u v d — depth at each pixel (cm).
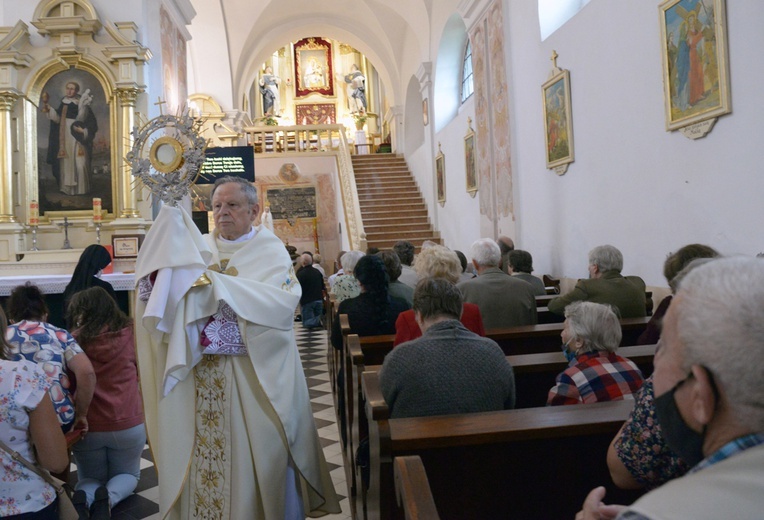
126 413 347
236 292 234
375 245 1520
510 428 183
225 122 1673
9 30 855
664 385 90
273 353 244
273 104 2616
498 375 225
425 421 193
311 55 2736
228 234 261
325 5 1798
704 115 495
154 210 884
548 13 827
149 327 222
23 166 855
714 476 68
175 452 236
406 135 1883
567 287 762
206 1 1539
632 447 134
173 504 231
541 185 845
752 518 61
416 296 249
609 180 664
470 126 1195
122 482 349
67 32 859
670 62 538
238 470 237
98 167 867
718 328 75
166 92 991
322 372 737
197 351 234
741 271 79
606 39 657
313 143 2367
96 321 339
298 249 1673
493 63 1008
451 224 1391
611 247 441
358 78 2670
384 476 180
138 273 228
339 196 1666
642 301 430
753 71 447
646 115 588
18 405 187
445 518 188
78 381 290
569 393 236
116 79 862
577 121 734
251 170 1025
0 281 676
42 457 194
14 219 844
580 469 192
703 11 492
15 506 187
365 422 298
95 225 828
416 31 1580
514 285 424
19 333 275
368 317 383
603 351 240
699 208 516
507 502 190
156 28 938
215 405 243
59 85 869
